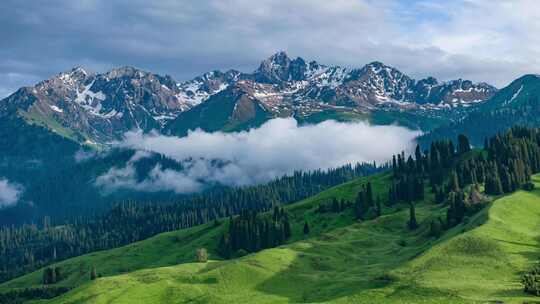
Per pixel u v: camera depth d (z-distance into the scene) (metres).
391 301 139.88
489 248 166.62
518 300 126.56
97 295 183.50
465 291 136.38
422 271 158.50
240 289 180.38
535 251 166.38
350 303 145.25
